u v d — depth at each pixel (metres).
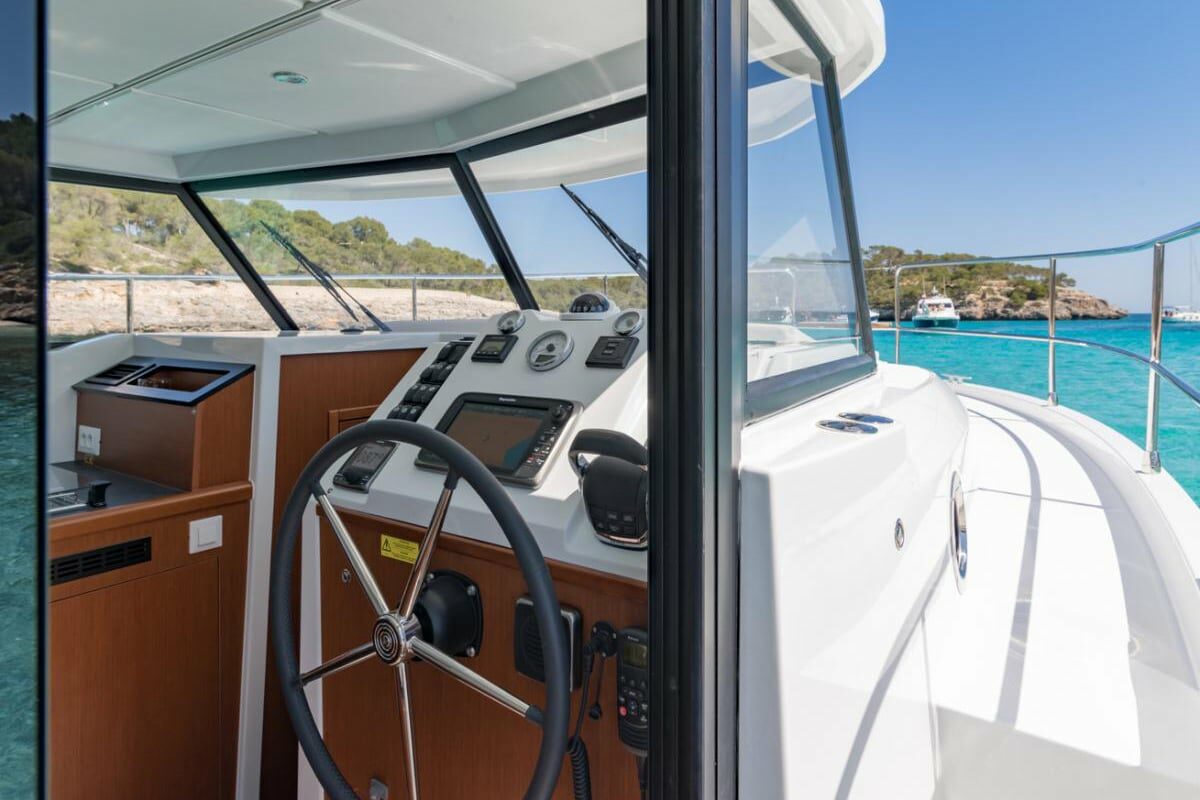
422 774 1.19
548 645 0.82
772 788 0.74
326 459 0.99
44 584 0.41
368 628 1.25
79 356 1.87
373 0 2.26
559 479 1.09
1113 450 2.65
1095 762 1.24
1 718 0.41
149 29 2.44
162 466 1.65
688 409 0.68
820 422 1.08
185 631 1.55
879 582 1.02
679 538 0.69
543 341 1.37
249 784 1.67
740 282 0.77
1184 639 1.53
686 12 0.67
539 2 2.31
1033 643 1.53
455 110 3.32
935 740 1.28
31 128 0.40
